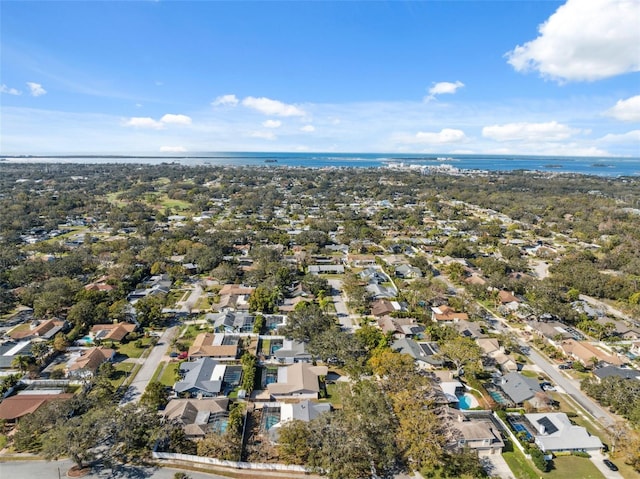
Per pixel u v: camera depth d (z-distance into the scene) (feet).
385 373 243.40
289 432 191.83
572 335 327.88
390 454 182.60
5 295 353.92
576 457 201.16
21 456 189.47
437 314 354.33
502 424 220.84
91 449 193.67
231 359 282.15
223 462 188.14
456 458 189.16
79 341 300.40
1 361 265.13
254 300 360.28
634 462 189.67
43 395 230.07
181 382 245.45
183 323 337.72
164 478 179.73
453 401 233.96
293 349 288.10
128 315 333.01
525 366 285.64
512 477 187.83
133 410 201.26
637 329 342.44
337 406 234.17
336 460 177.17
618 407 231.91
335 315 360.07
